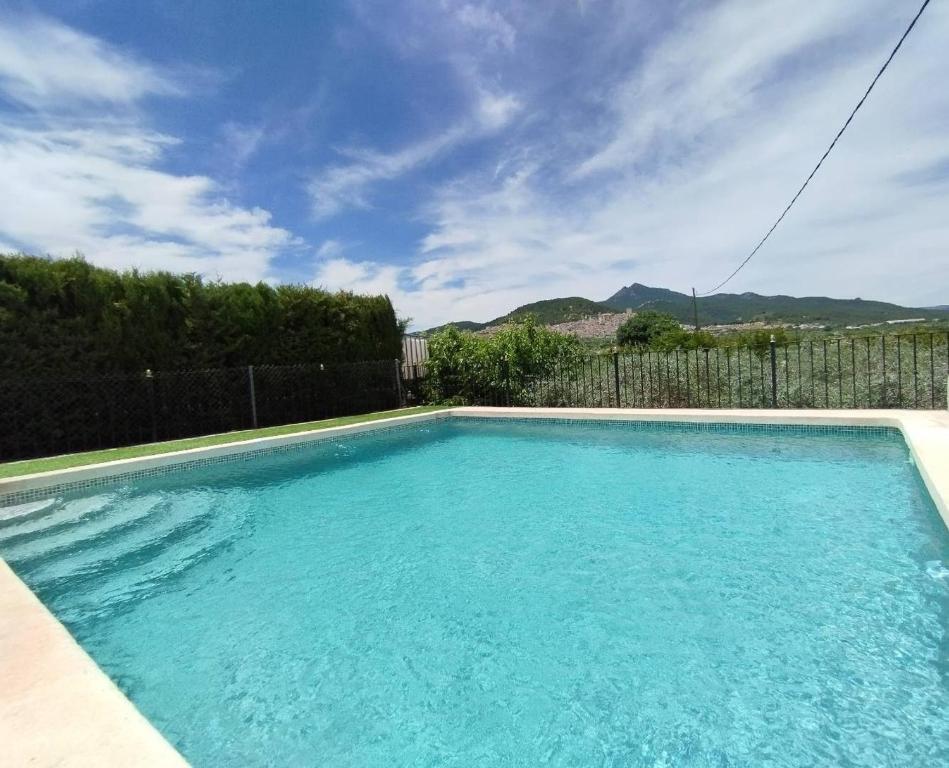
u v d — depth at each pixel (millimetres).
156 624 3334
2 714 1792
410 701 2459
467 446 8945
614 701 2363
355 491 6453
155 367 9625
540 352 12242
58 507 5992
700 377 10023
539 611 3238
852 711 2186
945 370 7730
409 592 3615
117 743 1635
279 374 11281
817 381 8812
